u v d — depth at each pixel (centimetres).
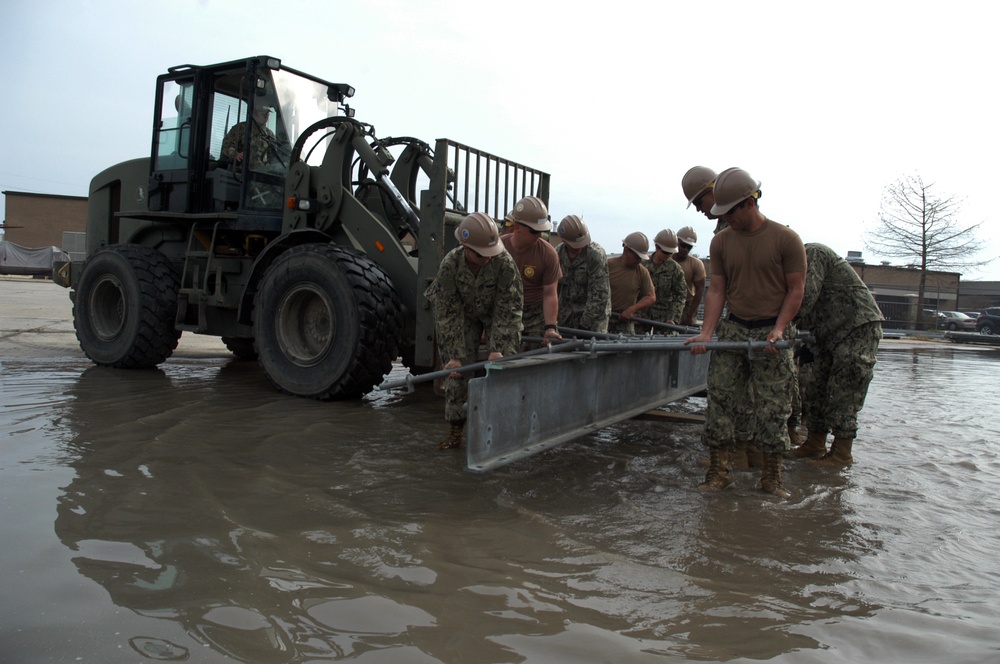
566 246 565
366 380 552
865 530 314
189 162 686
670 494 362
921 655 204
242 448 406
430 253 542
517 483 369
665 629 214
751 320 380
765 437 368
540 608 224
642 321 635
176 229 727
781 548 288
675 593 240
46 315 1267
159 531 273
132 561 245
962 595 248
